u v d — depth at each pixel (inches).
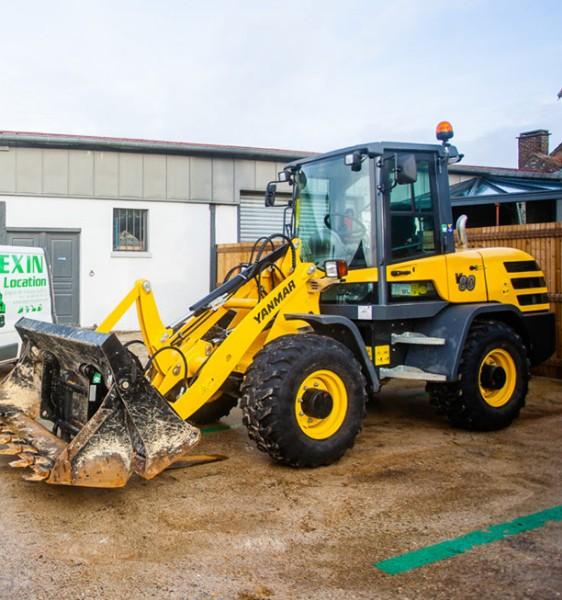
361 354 209.2
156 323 197.3
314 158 238.8
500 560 134.3
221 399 244.1
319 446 188.9
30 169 507.2
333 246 232.1
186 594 121.2
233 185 563.2
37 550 138.4
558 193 446.6
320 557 136.4
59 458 149.0
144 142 526.6
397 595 121.0
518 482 181.5
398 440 225.9
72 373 184.2
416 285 229.3
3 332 257.9
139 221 544.1
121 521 154.2
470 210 551.5
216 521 154.6
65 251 522.3
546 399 290.0
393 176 221.8
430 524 152.9
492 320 247.9
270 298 203.3
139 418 157.0
